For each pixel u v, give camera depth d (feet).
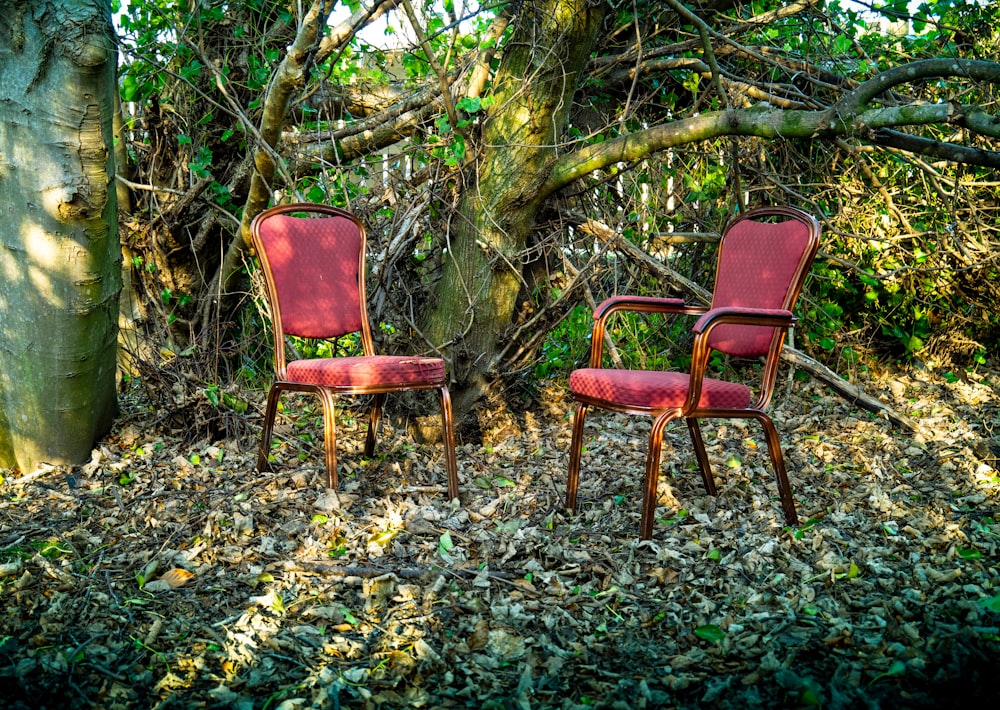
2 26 9.07
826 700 5.51
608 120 14.02
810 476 10.66
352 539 8.38
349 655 6.26
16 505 9.12
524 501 9.85
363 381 9.37
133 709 5.57
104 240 9.99
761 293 9.27
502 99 11.71
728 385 8.67
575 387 9.34
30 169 9.42
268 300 11.00
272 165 11.30
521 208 12.03
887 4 12.82
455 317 12.30
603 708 5.57
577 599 7.16
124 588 7.22
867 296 15.70
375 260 12.32
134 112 13.15
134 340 12.94
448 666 6.13
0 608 6.80
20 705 5.53
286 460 10.98
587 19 11.16
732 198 14.93
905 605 6.79
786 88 13.44
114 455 10.77
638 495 10.06
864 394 13.23
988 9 13.98
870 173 13.92
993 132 9.16
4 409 10.24
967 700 5.41
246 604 7.00
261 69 12.35
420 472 10.98
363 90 14.19
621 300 9.86
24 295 9.86
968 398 14.33
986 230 15.40
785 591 7.20
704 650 6.31
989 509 9.14
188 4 12.19
